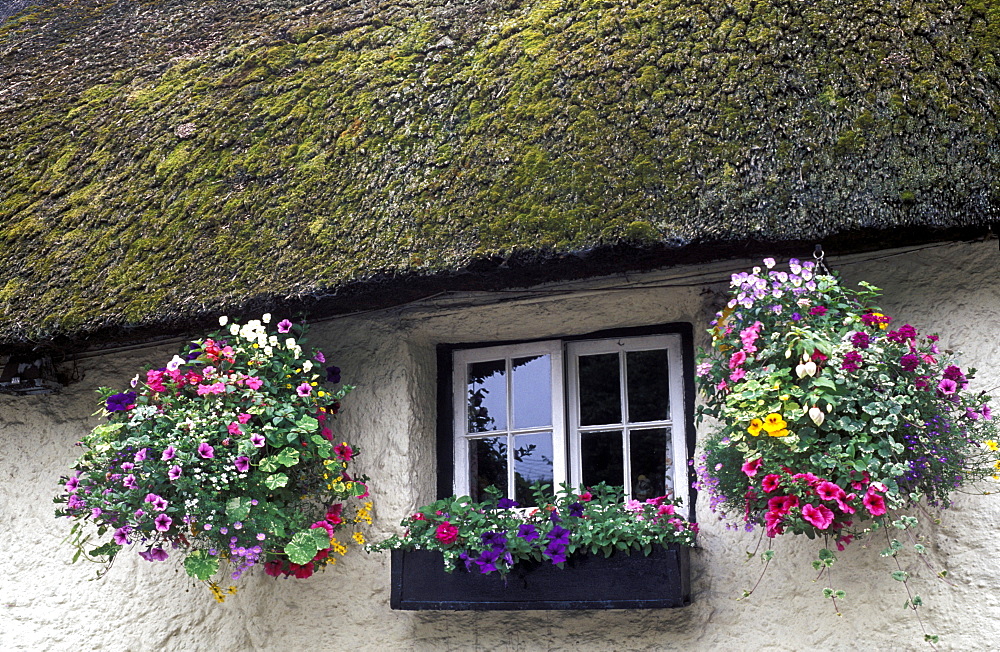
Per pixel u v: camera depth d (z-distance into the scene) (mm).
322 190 4109
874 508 3070
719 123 3676
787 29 3859
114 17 5496
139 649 4219
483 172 3877
